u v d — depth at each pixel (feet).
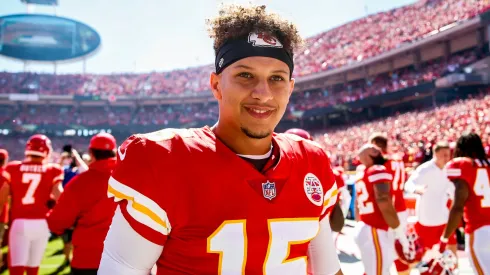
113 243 3.64
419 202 15.48
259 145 4.10
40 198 14.06
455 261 11.77
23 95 127.75
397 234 11.35
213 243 3.58
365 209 12.27
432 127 71.15
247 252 3.66
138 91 137.08
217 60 4.25
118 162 3.82
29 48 132.05
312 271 4.72
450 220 10.42
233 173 3.76
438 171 14.88
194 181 3.63
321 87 119.24
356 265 18.29
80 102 136.36
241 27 4.03
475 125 61.21
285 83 4.15
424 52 95.76
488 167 10.34
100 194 9.45
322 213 4.46
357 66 104.63
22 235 13.61
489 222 10.02
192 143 3.87
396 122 85.10
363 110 108.99
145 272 3.67
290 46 4.24
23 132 126.62
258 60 3.94
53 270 18.03
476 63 80.84
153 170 3.57
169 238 3.74
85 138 130.62
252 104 3.96
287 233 3.85
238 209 3.67
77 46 135.74
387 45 102.32
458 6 92.27
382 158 12.42
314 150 4.60
